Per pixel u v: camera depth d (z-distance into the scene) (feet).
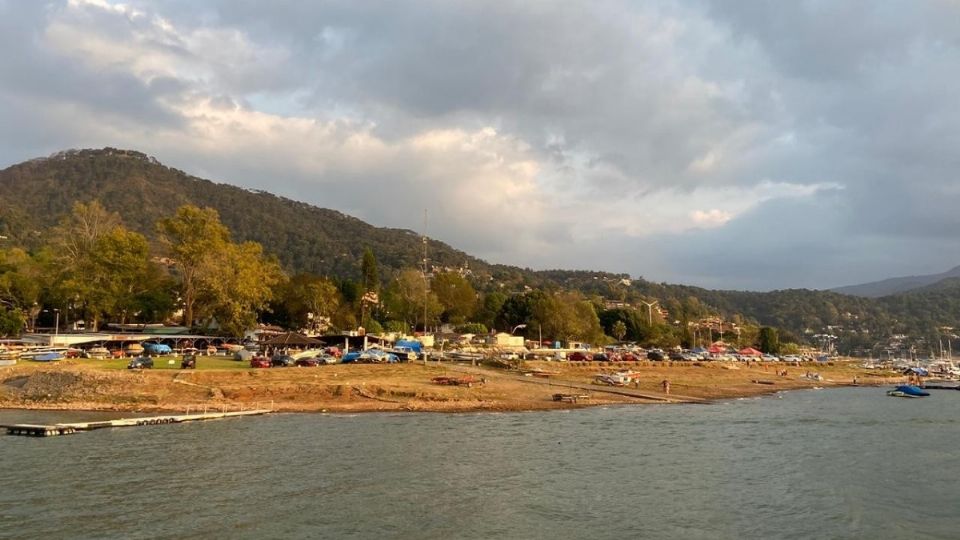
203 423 215.31
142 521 108.17
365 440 185.37
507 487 136.05
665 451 182.19
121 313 455.22
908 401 371.15
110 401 247.91
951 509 128.26
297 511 115.65
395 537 103.14
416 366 343.26
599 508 122.62
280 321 551.18
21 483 131.44
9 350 351.87
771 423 249.14
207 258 440.04
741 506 127.44
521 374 369.50
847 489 143.02
